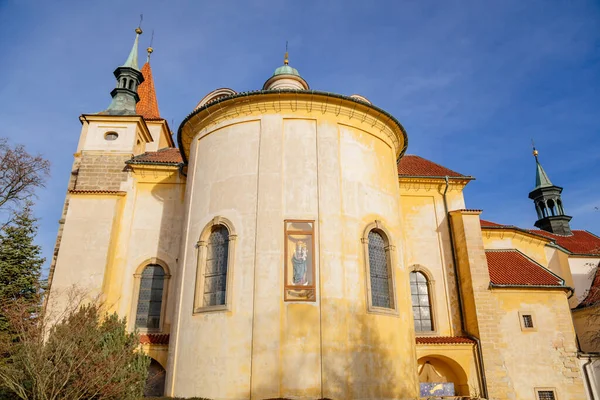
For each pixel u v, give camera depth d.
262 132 19.06
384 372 16.94
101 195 24.80
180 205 25.19
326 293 16.70
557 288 23.50
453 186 26.67
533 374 22.16
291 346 15.98
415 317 24.39
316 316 16.41
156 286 23.83
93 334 15.19
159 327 22.92
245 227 17.86
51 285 22.95
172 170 25.70
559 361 22.44
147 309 23.39
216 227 18.73
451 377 23.12
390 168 21.08
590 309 28.81
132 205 25.16
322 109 19.47
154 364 21.36
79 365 13.49
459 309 24.30
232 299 17.00
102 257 23.52
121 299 23.34
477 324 22.83
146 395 20.36
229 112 20.02
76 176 28.12
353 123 19.98
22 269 27.56
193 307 17.81
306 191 18.17
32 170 31.77
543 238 30.38
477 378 22.05
